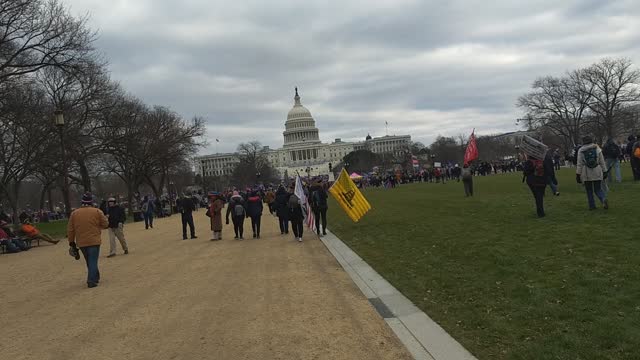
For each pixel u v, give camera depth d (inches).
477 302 309.4
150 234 1120.2
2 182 1417.3
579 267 345.7
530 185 606.9
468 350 238.8
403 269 436.1
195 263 597.6
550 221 559.8
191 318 341.4
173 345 287.0
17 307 425.7
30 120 1406.3
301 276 464.4
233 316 340.2
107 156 2476.6
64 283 533.6
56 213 3080.7
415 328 279.9
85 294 458.0
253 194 849.5
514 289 322.3
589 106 3297.2
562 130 3676.2
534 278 338.6
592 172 574.6
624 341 222.2
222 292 418.3
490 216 696.4
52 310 402.0
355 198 805.2
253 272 504.7
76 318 367.6
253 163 5713.6
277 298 383.2
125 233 1223.5
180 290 439.8
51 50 1284.4
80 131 1791.3
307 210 872.3
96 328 334.3
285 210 866.1
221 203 860.6
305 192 931.3
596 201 674.8
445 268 412.5
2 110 1262.3
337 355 254.1
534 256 399.2
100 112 1806.1
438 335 264.1
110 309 387.2
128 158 2194.9
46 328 346.0
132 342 297.9
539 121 3609.7
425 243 551.5
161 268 578.6
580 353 217.2
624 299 272.4
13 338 327.6
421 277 395.5
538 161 599.5
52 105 1608.0
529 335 245.8
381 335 276.4
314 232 854.5
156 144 2279.8
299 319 321.7
